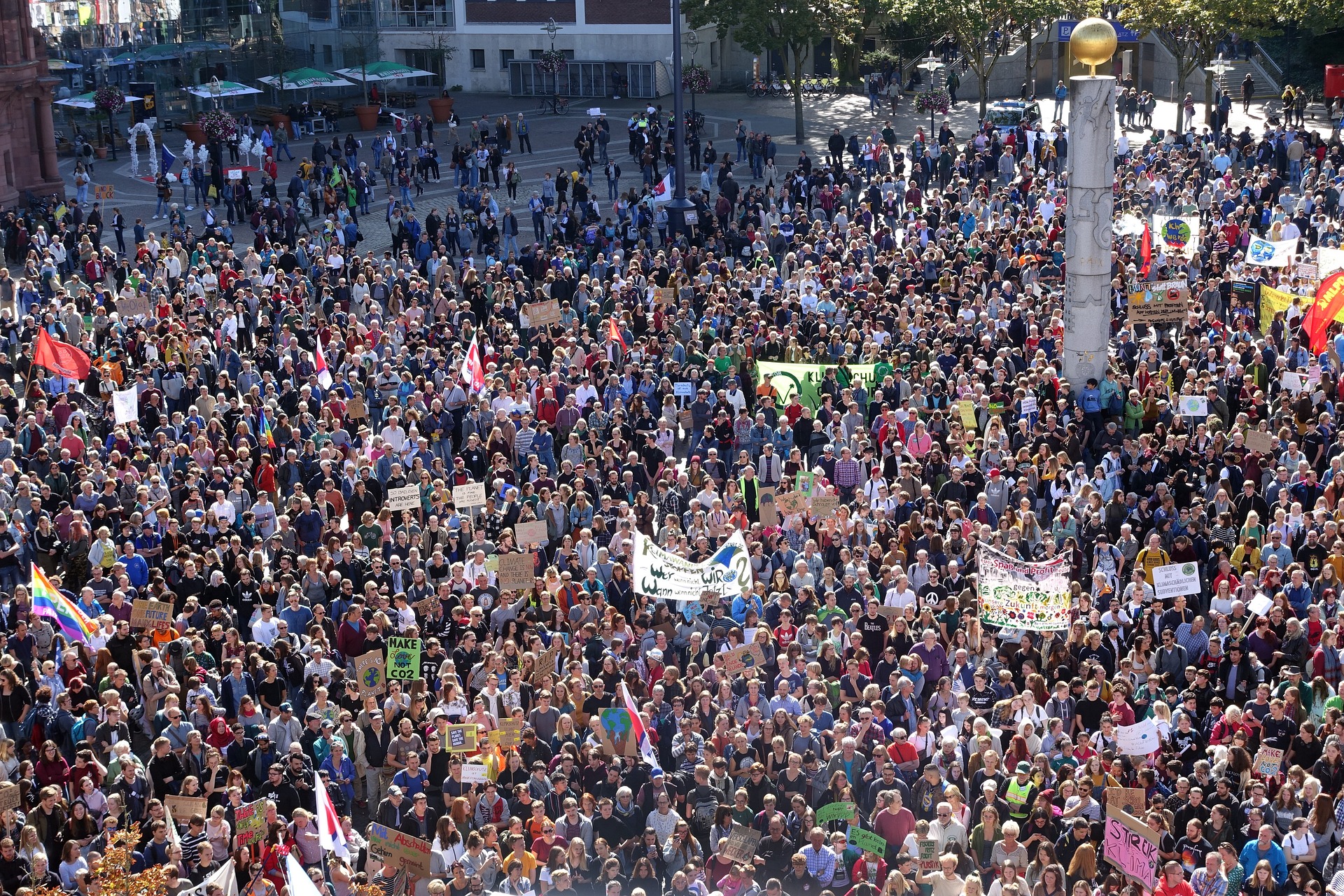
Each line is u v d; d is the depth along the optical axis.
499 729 57.44
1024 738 57.22
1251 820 51.47
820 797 56.03
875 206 166.88
